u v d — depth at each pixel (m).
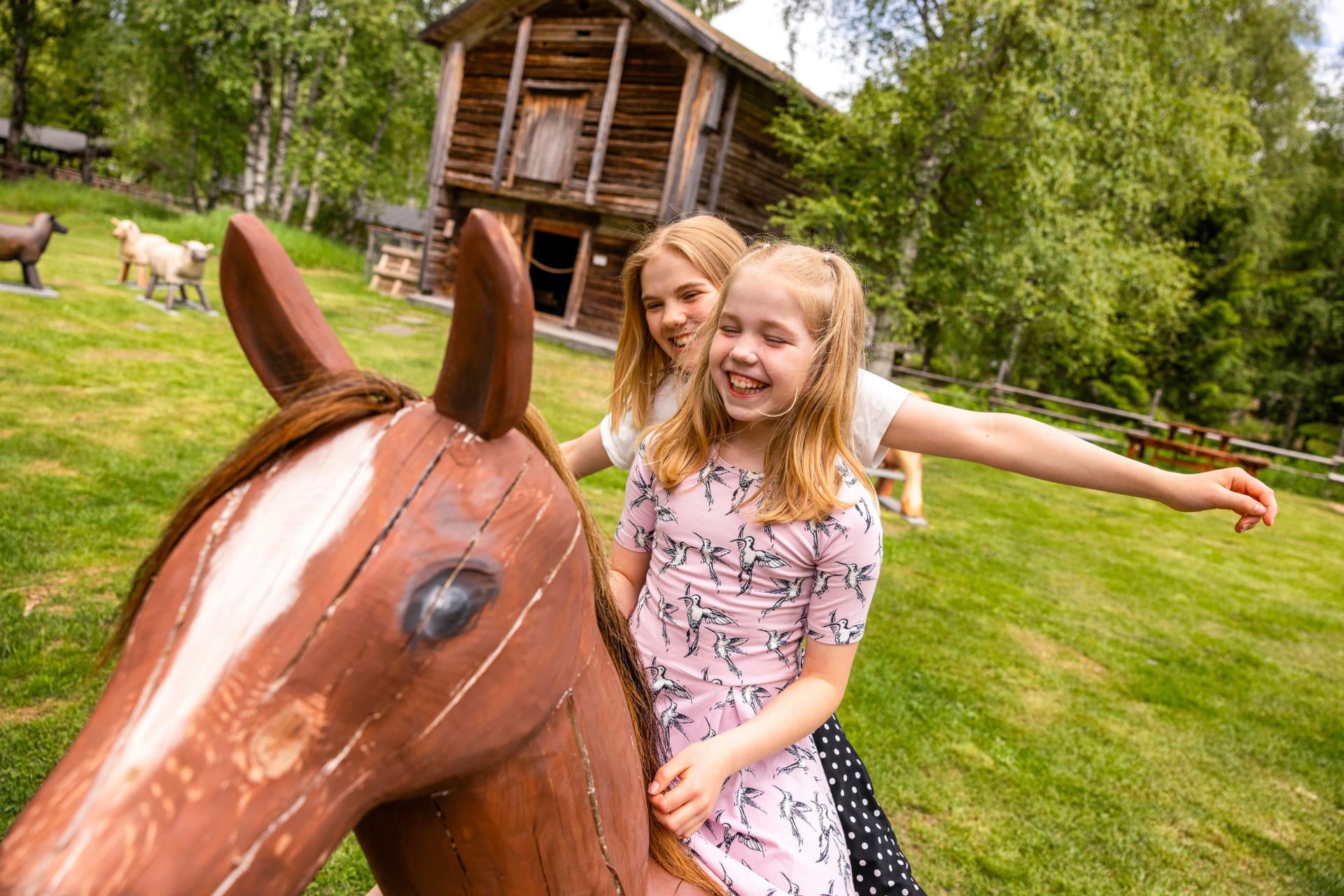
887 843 1.42
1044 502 9.43
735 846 1.19
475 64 15.35
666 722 1.24
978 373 20.08
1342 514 12.51
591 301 14.88
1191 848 3.24
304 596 0.56
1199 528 9.51
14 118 28.30
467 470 0.62
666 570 1.26
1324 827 3.52
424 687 0.59
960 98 10.71
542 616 0.66
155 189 33.62
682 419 1.25
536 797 0.73
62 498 4.48
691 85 12.79
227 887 0.51
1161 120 11.80
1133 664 4.96
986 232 11.57
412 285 16.58
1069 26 10.37
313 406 0.64
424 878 0.73
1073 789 3.49
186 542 0.61
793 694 1.19
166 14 21.75
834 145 12.25
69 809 0.49
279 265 0.67
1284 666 5.38
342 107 23.67
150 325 9.33
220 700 0.53
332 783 0.56
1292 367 23.11
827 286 1.13
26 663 3.04
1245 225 20.66
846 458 1.20
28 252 9.55
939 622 5.09
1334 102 24.66
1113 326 14.21
